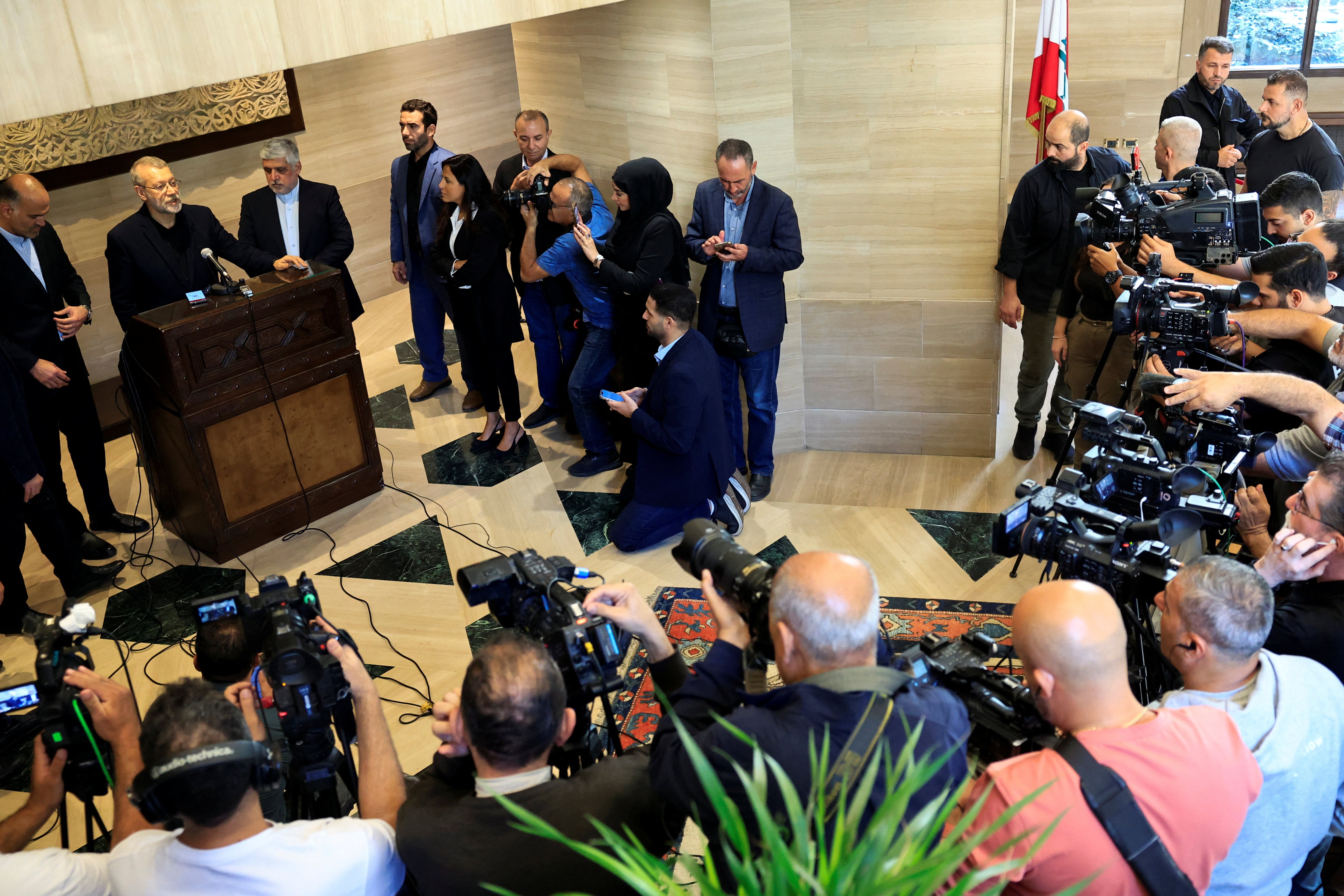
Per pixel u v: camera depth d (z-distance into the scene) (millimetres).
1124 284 3154
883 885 1105
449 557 4492
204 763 1648
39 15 2369
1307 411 2684
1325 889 2270
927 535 4391
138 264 4539
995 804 1638
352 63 6660
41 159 5379
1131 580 2129
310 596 2445
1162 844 1588
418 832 1774
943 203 4586
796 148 4645
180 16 2607
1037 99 5008
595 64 4953
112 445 5625
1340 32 7035
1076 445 4164
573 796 1774
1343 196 5281
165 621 4191
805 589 1696
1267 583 1871
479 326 5008
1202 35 7082
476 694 1738
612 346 4805
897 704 1670
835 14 4363
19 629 4066
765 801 1475
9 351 4141
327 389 4676
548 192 4809
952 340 4820
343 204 6879
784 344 4996
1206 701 1861
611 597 2084
